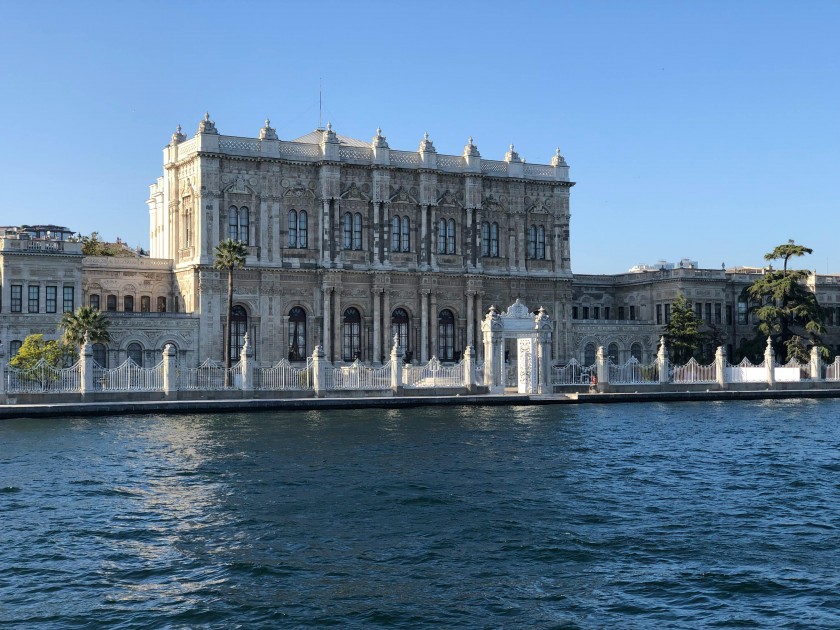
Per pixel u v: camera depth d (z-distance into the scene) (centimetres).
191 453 5553
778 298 12531
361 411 8138
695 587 3170
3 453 5519
